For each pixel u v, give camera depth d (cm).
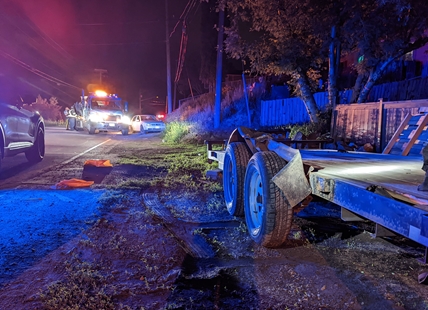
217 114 2092
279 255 446
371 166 465
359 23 1058
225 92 2844
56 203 657
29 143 1013
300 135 829
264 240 436
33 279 374
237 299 346
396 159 559
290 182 386
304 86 1378
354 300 343
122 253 443
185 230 538
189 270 405
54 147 1596
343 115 987
